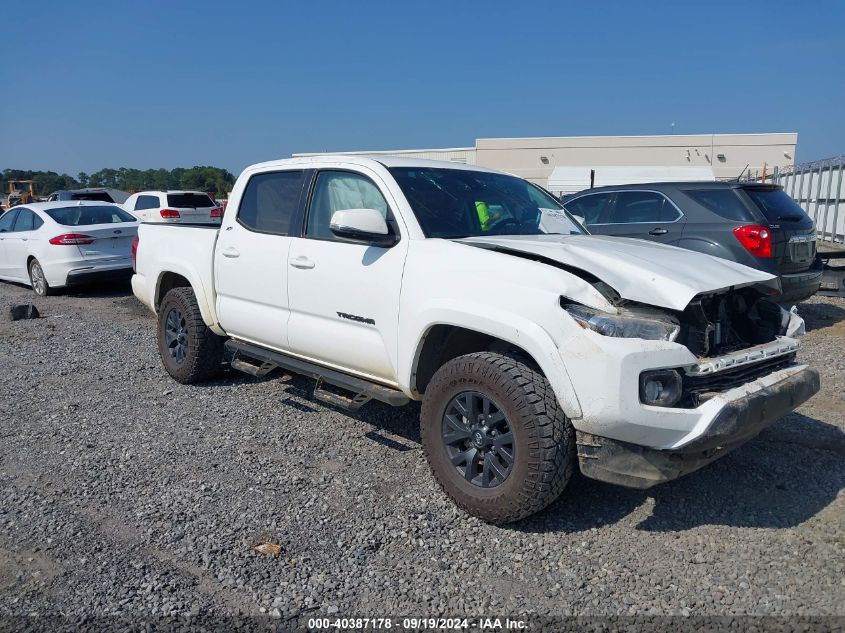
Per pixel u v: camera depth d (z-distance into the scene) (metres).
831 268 9.12
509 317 3.65
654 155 47.66
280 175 5.47
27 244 12.73
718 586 3.24
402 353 4.24
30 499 4.22
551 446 3.51
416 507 4.05
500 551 3.57
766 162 46.62
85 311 11.02
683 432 3.38
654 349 3.36
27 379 6.88
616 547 3.59
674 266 3.83
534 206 5.20
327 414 5.70
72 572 3.42
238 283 5.59
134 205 19.88
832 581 3.25
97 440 5.19
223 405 5.95
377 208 4.62
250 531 3.80
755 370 3.83
